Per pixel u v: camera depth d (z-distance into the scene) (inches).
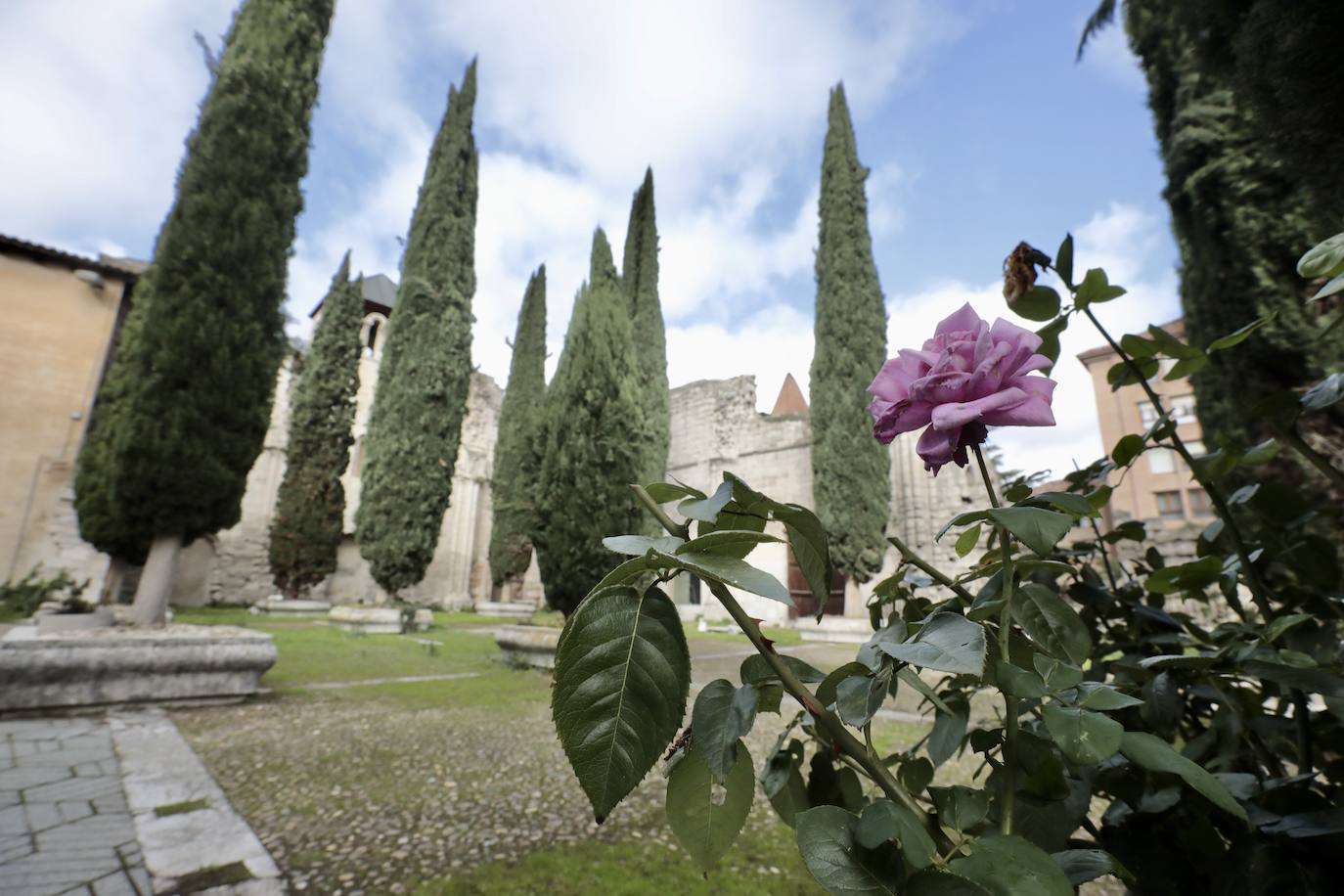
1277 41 65.4
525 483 335.0
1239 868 27.7
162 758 138.4
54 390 511.2
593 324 295.0
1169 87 155.3
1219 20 93.5
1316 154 65.2
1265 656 30.7
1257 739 37.1
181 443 225.5
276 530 624.7
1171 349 37.0
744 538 20.6
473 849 95.7
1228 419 134.1
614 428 286.0
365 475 512.4
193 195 247.0
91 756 137.2
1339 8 60.7
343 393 668.7
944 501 552.7
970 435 23.4
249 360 248.4
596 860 91.9
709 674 276.7
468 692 234.7
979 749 28.1
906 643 21.8
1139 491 858.8
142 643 189.0
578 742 18.9
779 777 31.3
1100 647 44.3
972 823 21.9
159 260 238.4
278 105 270.8
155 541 226.1
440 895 80.6
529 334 898.7
